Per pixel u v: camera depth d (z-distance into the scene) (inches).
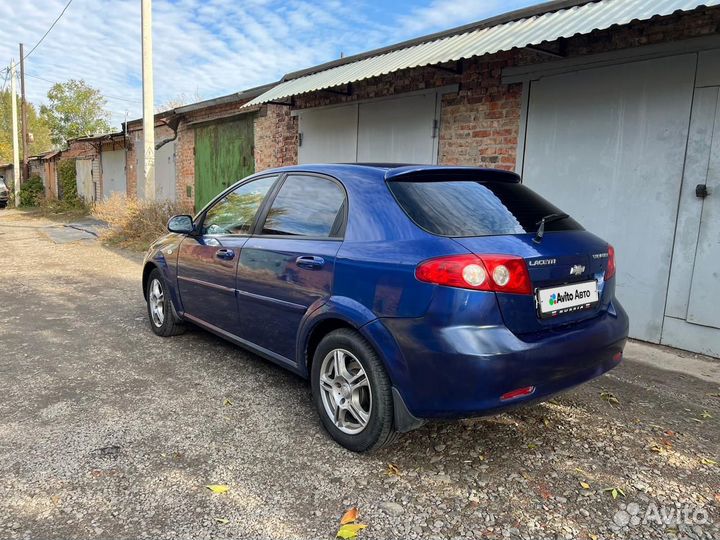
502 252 100.0
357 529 90.7
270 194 149.5
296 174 144.3
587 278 115.4
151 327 209.9
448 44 233.0
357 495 100.9
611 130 201.8
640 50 189.8
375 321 106.4
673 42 181.3
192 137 530.9
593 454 116.6
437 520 93.8
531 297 101.3
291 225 136.9
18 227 657.6
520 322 99.9
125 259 397.7
